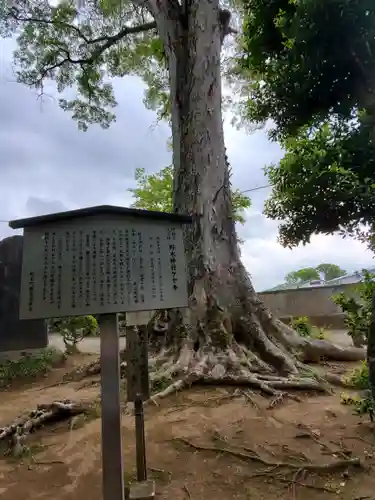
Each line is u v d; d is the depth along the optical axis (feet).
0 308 27.78
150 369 18.31
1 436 13.30
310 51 12.12
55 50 42.37
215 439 11.90
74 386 20.59
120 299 8.12
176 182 22.74
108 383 7.69
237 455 10.77
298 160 19.79
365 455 10.39
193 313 19.54
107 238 8.59
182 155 22.62
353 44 11.34
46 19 40.09
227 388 16.74
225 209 21.71
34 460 11.52
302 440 11.59
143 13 40.93
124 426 13.38
